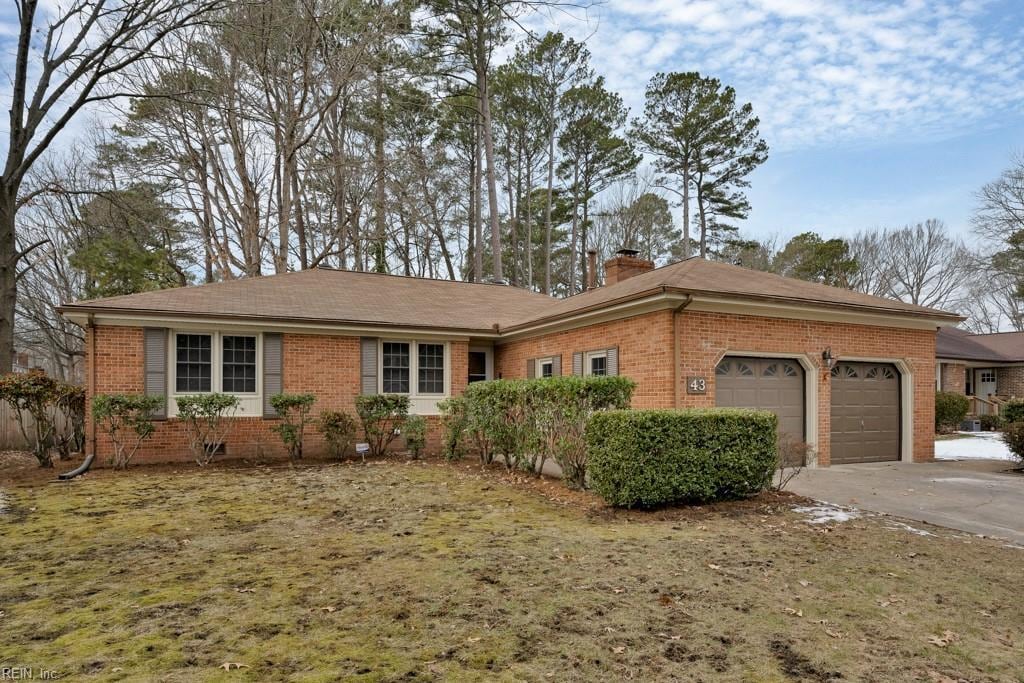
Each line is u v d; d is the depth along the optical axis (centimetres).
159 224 2275
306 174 2495
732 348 1049
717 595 443
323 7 1980
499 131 3158
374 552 554
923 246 4291
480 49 2475
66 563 523
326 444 1345
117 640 362
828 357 1130
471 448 1277
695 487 739
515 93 3045
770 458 791
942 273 4244
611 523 670
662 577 482
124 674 317
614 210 3872
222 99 2152
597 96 3077
